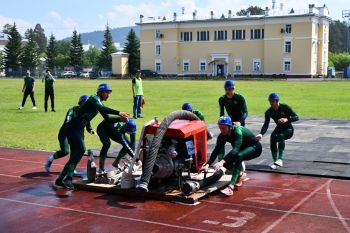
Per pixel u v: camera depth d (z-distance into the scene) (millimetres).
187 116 7820
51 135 14695
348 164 9992
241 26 77188
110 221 6453
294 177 9016
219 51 79500
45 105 22281
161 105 25500
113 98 31094
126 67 91625
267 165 10031
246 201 7344
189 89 41250
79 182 8242
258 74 76562
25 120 18766
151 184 7793
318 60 76438
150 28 85000
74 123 8219
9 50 100062
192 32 81812
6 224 6387
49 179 8984
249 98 31328
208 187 7797
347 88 42594
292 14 72562
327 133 14695
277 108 9758
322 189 8070
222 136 7961
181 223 6332
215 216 6613
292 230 6035
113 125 8797
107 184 8086
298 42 72688
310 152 11406
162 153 7508
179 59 83438
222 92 37094
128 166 8195
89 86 47625
